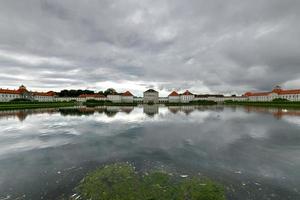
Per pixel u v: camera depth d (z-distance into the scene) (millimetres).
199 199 6684
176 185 7668
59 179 8297
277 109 58469
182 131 19734
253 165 9875
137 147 13492
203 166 9734
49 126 23531
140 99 169750
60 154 11992
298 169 9367
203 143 14586
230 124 24844
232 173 8867
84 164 10148
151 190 7266
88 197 6832
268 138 16312
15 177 8555
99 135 17891
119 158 11055
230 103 117500
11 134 18562
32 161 10688
